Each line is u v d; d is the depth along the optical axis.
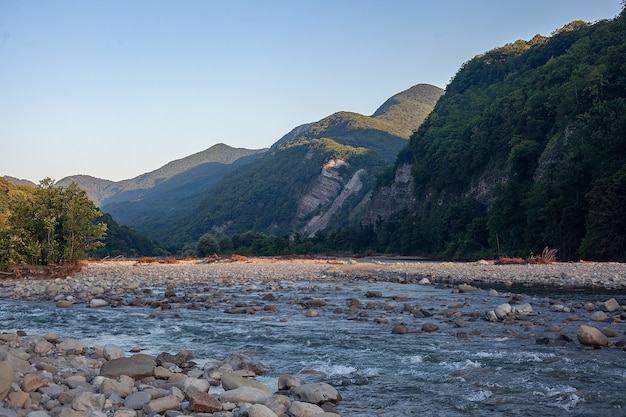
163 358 13.03
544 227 70.44
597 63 88.06
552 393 10.49
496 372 12.01
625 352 13.54
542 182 71.88
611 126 66.81
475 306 22.44
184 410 9.23
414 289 30.98
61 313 22.61
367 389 11.05
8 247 41.19
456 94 167.12
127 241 159.12
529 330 16.73
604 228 55.12
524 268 45.09
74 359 12.60
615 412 9.41
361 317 20.19
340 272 45.59
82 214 43.69
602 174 60.75
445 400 10.26
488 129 113.50
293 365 13.30
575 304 21.97
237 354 13.18
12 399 8.91
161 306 23.89
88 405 8.91
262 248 140.75
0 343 14.72
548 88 101.00
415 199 134.38
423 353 14.08
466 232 97.19
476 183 107.19
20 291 30.78
